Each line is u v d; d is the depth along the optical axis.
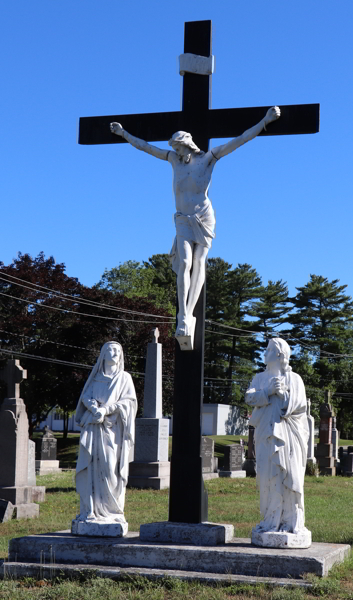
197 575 8.73
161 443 24.00
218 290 71.62
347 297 71.38
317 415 62.38
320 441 33.16
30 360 46.44
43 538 9.73
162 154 10.83
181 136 10.46
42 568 9.20
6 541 12.63
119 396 10.20
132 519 14.71
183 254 10.32
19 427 17.14
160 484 22.86
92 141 11.38
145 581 8.69
